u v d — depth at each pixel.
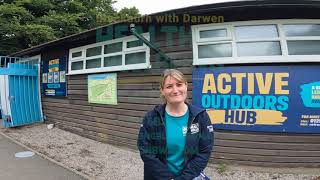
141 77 6.98
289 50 5.45
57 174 5.54
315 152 5.52
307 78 5.38
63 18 17.28
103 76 8.02
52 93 10.46
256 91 5.49
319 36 5.48
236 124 5.65
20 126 10.62
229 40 5.67
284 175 5.30
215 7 5.26
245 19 5.62
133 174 5.58
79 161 6.38
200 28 5.93
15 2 16.91
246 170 5.54
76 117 9.24
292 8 5.30
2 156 6.75
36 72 11.08
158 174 2.52
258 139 5.60
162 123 2.54
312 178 5.17
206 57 5.88
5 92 10.13
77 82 9.16
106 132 8.02
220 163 5.84
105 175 5.51
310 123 5.43
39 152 7.07
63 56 9.79
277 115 5.45
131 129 7.29
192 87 5.97
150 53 6.71
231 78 5.62
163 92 2.54
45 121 11.03
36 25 15.91
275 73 5.41
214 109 5.77
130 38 7.16
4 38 16.64
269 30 5.57
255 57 5.45
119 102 7.57
